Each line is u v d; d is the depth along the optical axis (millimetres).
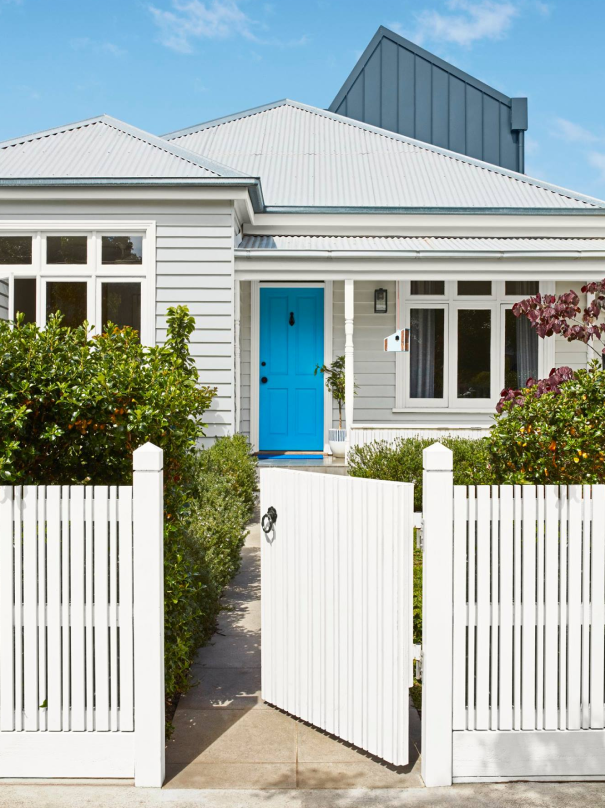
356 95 18203
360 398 11328
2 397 3416
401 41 18172
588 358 11062
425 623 3312
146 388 3760
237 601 5766
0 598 3340
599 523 3393
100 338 4168
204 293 9227
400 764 3357
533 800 3168
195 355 9219
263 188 12383
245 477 8023
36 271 9148
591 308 6352
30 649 3340
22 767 3330
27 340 3678
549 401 4258
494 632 3348
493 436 4398
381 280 11008
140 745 3262
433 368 11273
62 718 3340
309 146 14180
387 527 3420
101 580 3340
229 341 9219
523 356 11203
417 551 5973
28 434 3709
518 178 13055
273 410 11484
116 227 9156
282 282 11453
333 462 10273
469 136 18234
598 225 11680
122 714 3316
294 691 3910
